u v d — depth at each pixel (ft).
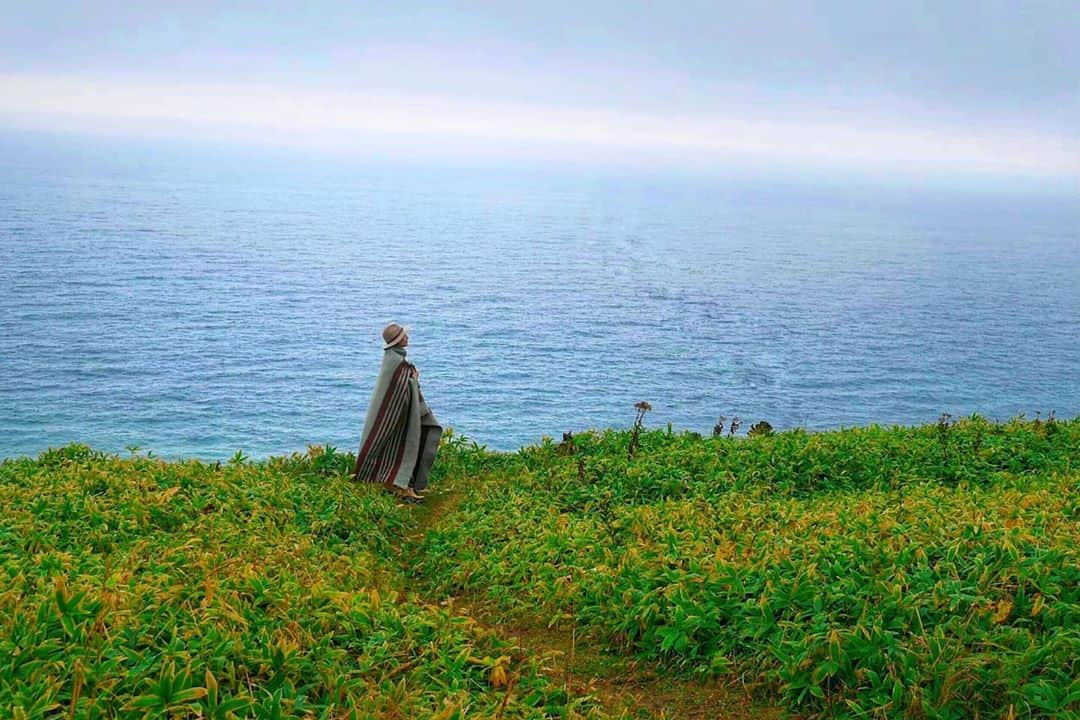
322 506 39.63
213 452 352.69
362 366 517.55
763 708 23.08
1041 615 23.21
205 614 22.59
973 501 34.45
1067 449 47.52
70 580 24.45
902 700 21.20
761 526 33.40
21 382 442.50
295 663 21.21
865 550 27.02
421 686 21.67
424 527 44.06
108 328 590.55
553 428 387.96
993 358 608.60
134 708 18.07
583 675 25.57
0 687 18.12
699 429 401.90
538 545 34.37
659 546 30.78
